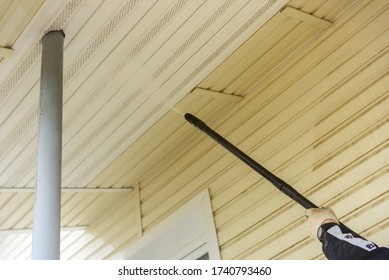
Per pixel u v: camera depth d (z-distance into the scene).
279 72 3.00
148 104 3.02
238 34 2.68
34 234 1.77
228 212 2.98
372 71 2.48
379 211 2.21
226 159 3.14
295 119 2.78
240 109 3.16
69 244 4.39
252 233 2.77
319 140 2.60
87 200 3.99
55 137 2.02
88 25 2.33
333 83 2.65
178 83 2.90
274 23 2.69
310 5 2.65
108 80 2.72
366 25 2.61
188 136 3.46
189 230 3.43
